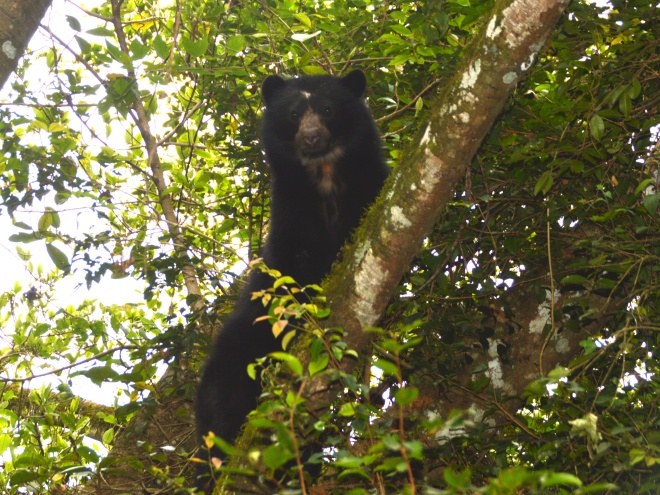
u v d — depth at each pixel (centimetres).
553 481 352
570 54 873
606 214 716
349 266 636
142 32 1236
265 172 1131
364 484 604
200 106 1212
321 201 1038
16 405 1166
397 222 614
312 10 1095
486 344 841
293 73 1189
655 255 728
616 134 843
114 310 1160
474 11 856
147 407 889
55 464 770
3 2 767
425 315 851
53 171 1030
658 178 824
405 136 1031
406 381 858
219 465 454
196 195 1230
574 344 899
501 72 582
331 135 1017
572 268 777
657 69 873
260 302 966
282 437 404
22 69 1090
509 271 907
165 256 1031
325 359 505
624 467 559
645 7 827
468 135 593
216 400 958
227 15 1073
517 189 884
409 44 925
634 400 698
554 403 660
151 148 1150
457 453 712
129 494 888
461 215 855
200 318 960
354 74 1062
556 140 860
